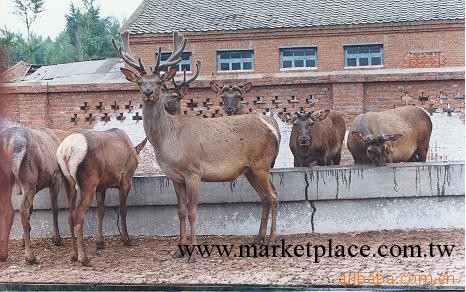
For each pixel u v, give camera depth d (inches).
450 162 443.5
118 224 453.4
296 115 463.5
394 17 862.5
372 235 434.9
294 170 443.2
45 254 418.3
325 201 443.2
